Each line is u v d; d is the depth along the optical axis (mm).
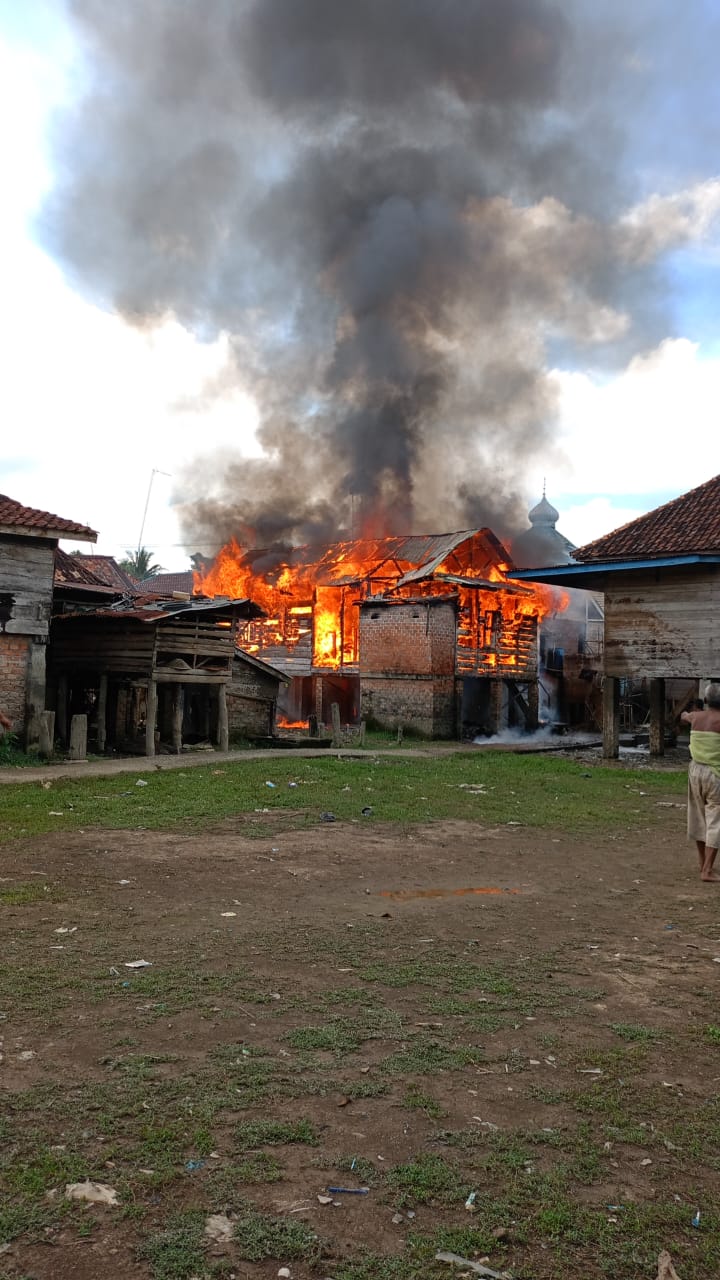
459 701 32969
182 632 21234
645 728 36000
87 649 21969
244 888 7949
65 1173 3258
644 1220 3107
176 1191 3195
